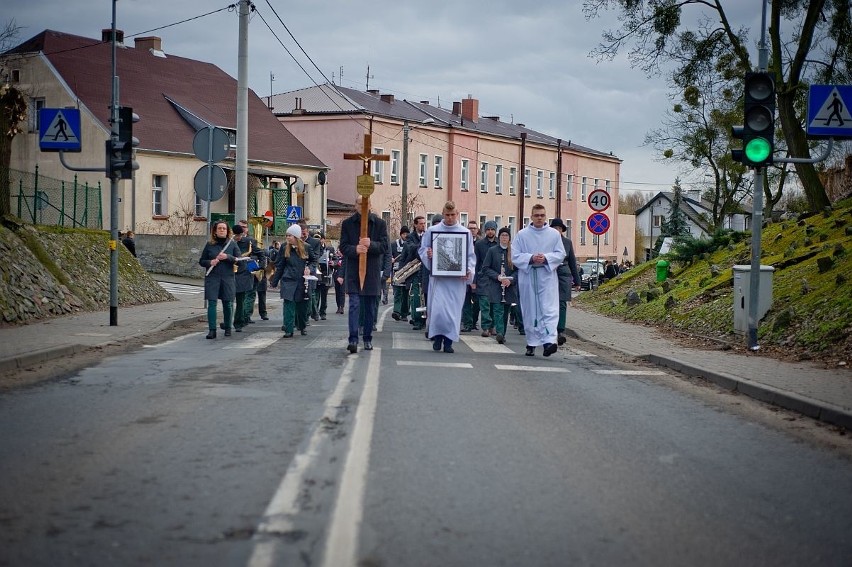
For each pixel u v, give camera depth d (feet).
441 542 16.43
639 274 104.37
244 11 75.15
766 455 25.18
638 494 20.33
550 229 48.96
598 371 42.96
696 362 43.45
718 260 82.69
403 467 21.88
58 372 37.24
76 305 66.33
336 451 23.34
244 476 20.71
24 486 19.58
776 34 95.96
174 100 169.07
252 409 29.09
